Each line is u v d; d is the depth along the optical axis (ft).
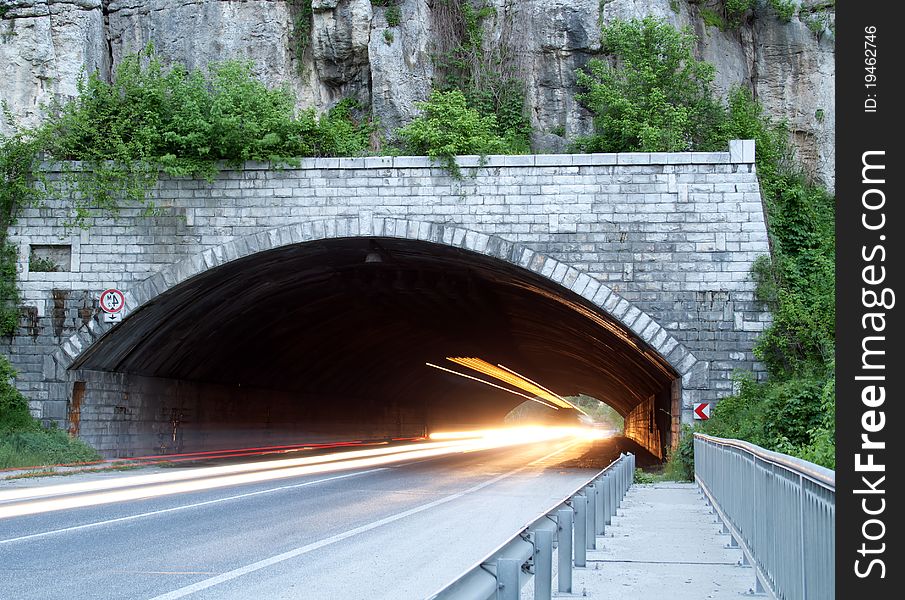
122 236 92.17
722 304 86.17
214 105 89.30
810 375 79.87
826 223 102.99
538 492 65.98
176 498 57.16
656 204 87.71
